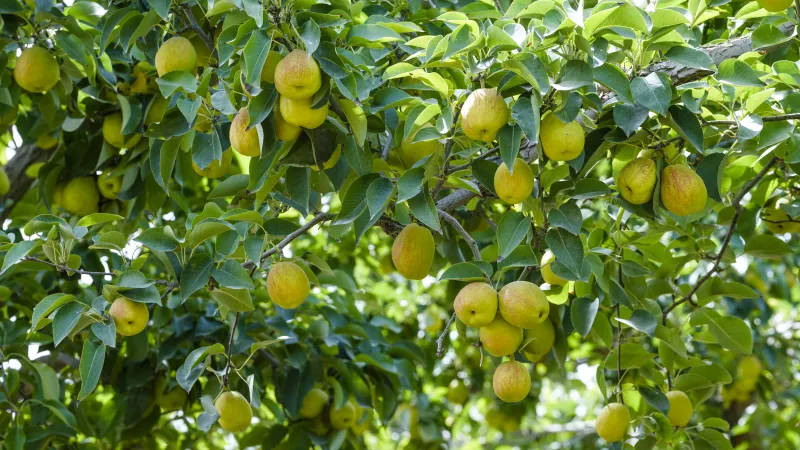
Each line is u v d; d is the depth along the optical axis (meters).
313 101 3.00
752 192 4.35
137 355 4.70
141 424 5.08
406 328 7.13
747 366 6.93
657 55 3.34
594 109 3.32
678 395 3.89
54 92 4.62
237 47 3.12
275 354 5.07
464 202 3.74
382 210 3.15
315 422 5.06
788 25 3.74
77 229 3.18
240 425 3.43
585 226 5.00
